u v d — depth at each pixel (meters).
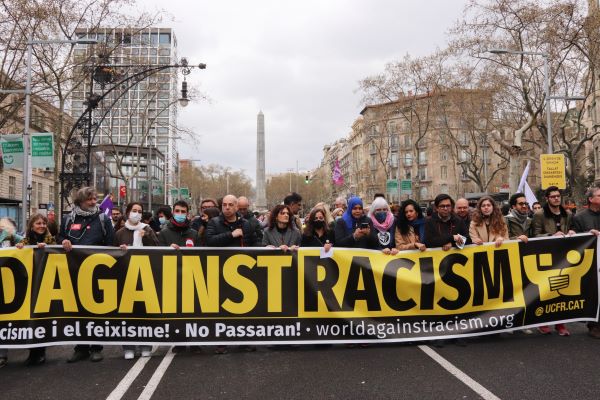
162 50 30.44
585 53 21.66
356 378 4.71
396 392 4.34
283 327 5.58
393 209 10.24
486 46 24.97
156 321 5.50
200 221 8.34
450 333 5.72
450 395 4.25
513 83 28.48
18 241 6.17
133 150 51.50
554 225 6.42
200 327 5.52
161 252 5.58
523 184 10.70
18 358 5.69
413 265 5.80
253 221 7.95
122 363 5.36
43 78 21.39
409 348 5.73
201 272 5.58
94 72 21.31
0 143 15.96
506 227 6.23
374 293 5.69
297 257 5.66
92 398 4.31
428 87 34.47
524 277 5.95
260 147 43.69
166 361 5.39
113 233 5.84
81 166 22.67
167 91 31.50
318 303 5.62
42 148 14.41
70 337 5.42
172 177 75.50
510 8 22.22
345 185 104.56
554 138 34.66
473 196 29.45
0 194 35.81
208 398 4.28
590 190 6.33
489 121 34.59
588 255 6.09
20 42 19.34
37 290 5.41
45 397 4.34
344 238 6.02
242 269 5.61
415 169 78.50
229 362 5.32
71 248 5.50
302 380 4.69
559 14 21.31
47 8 19.48
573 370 4.81
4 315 5.33
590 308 6.04
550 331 6.39
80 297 5.47
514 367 4.94
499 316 5.83
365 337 5.62
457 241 5.79
